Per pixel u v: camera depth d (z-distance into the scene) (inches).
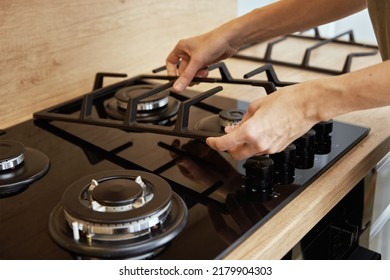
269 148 27.7
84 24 43.0
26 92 40.3
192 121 38.3
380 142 34.9
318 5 36.6
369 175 35.4
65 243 24.0
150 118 38.5
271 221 26.8
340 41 56.9
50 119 38.5
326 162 31.9
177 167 32.7
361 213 36.2
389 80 25.2
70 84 43.3
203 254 24.0
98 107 41.3
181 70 40.9
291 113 27.0
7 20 37.9
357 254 35.2
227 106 41.2
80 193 26.4
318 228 30.6
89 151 35.0
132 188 26.0
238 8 59.7
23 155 32.5
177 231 25.0
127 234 24.2
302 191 29.5
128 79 43.9
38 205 28.5
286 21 37.7
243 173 31.8
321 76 47.1
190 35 52.7
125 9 45.8
